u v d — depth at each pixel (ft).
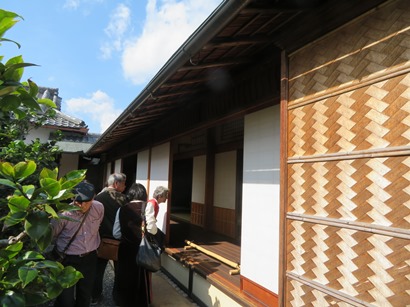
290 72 6.29
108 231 11.18
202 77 9.98
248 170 9.58
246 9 5.55
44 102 4.00
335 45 5.29
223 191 20.10
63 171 38.93
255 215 9.04
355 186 4.73
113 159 37.06
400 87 4.24
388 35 4.46
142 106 12.14
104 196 11.51
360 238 4.58
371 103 4.60
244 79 9.92
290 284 5.76
